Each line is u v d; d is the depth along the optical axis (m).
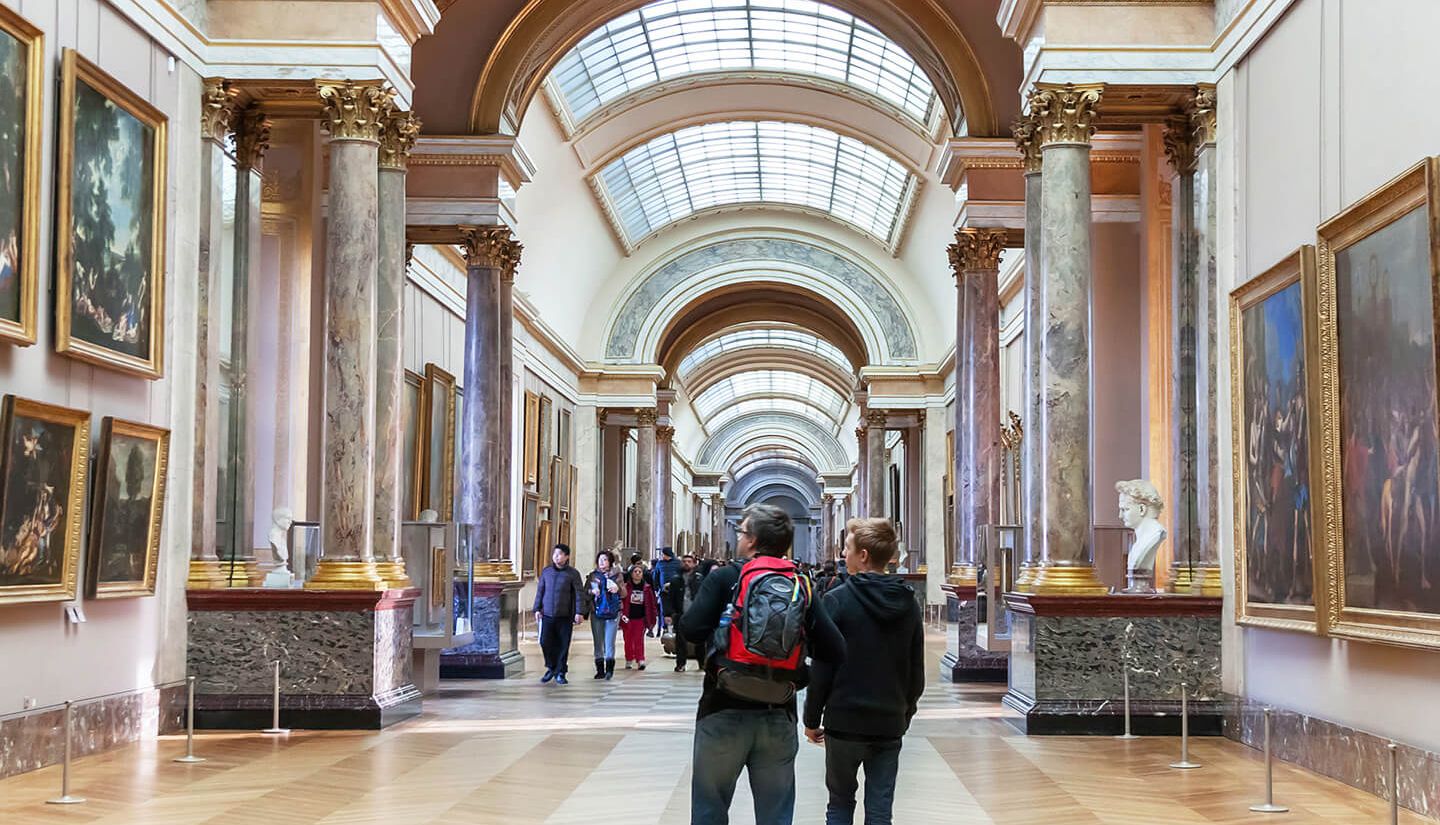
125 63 11.67
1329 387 10.09
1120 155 18.66
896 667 6.35
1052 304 13.50
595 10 21.61
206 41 13.34
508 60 20.72
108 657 11.38
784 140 37.41
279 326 16.36
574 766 10.54
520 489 32.16
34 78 9.90
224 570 13.93
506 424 21.61
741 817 8.67
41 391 10.23
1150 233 17.72
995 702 16.27
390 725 13.06
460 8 19.94
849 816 6.37
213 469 13.12
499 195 20.73
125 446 11.41
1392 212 9.04
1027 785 9.73
